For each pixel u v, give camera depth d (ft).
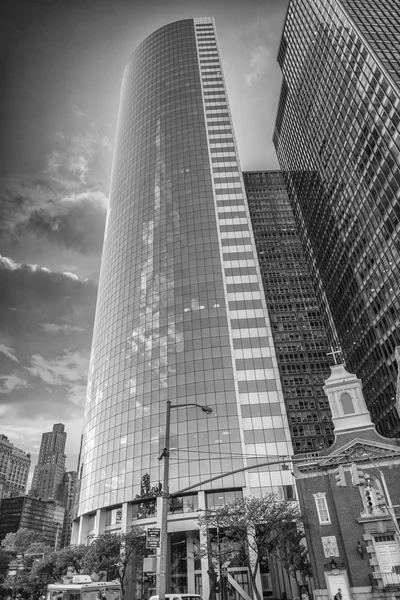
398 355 225.35
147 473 273.75
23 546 345.10
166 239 394.73
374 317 359.25
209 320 334.65
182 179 436.35
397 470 141.18
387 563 129.80
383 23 379.76
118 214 458.91
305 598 147.33
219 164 443.73
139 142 506.89
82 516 296.51
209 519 168.66
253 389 297.53
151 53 607.37
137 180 466.29
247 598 194.59
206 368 309.63
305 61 498.69
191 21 618.44
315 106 477.36
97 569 204.54
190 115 499.10
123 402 316.60
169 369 314.96
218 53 570.46
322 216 469.16
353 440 149.18
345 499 142.00
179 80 545.85
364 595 126.93
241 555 155.53
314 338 454.40
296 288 496.64
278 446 272.51
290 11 538.47
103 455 302.04
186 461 271.69
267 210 574.15
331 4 423.64
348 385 166.61
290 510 155.74
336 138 425.69
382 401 348.18
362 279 379.35
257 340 321.52
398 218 321.73
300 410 395.96
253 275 359.25
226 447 273.75
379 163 346.33
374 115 350.84
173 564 249.96
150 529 74.02
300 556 145.18
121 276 398.42
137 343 342.03
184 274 366.22
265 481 260.21
